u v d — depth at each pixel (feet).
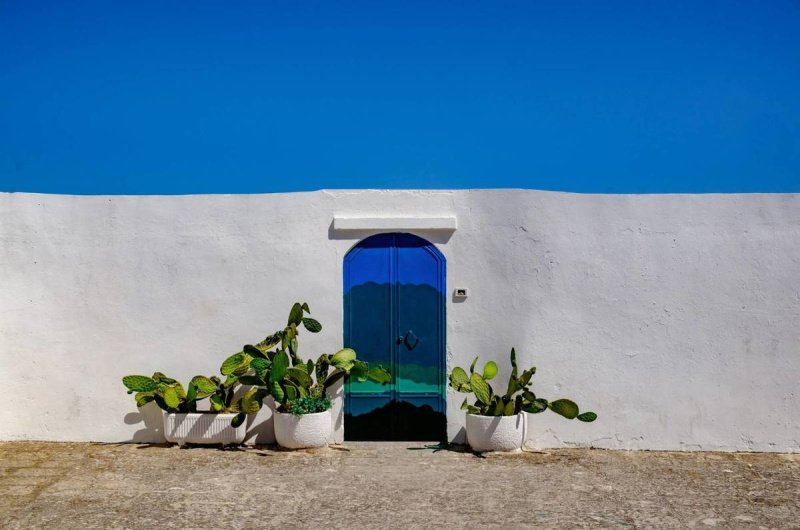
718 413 28.96
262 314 29.37
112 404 29.45
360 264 29.40
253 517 20.94
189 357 29.45
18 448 28.32
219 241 29.50
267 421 29.17
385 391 29.35
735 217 29.07
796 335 28.89
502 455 27.66
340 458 27.02
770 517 21.43
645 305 29.09
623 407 29.07
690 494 23.48
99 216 29.60
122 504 21.93
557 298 29.12
